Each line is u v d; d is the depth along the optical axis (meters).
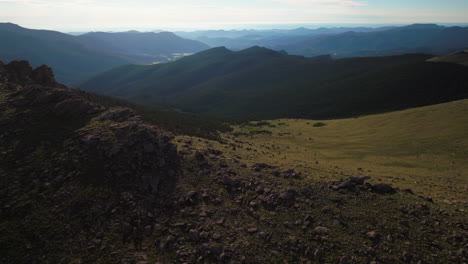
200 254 19.11
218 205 23.64
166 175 26.70
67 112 34.81
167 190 25.08
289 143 73.25
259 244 19.72
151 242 20.17
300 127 100.62
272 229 21.03
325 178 28.30
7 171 26.02
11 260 18.86
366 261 17.88
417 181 36.56
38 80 57.25
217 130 87.94
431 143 56.34
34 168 26.33
